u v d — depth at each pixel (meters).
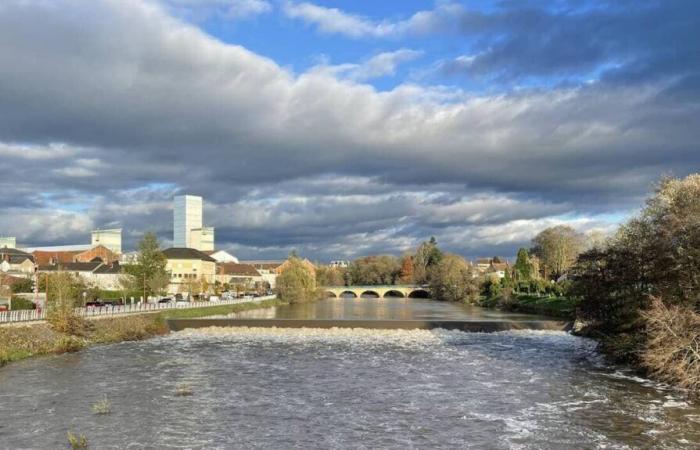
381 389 48.25
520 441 33.53
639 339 58.44
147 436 34.81
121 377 53.34
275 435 35.16
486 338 85.12
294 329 93.56
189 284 182.75
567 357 65.75
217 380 52.41
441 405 42.41
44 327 72.62
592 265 78.50
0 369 56.66
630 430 35.25
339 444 33.41
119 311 93.62
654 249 58.53
